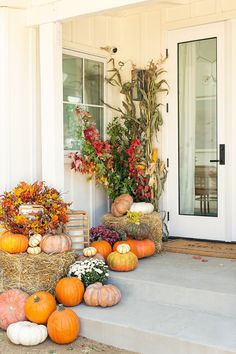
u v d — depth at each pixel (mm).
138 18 6141
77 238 4906
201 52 5746
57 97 5000
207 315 3885
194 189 5867
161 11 5957
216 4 5547
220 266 4699
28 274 4273
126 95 6129
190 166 5895
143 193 5848
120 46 6281
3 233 4473
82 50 5875
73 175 5801
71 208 5773
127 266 4566
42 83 5035
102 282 4316
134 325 3674
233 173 5543
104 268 4371
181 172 5957
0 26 5094
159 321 3756
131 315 3902
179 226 5957
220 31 5566
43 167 5066
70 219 4906
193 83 5828
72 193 5785
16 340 3779
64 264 4367
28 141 5336
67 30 5684
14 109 5195
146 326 3650
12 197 4629
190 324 3684
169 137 6000
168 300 4164
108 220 5398
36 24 5105
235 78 5500
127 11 6109
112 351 3662
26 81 5297
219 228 5660
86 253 4641
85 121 5840
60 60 5031
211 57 5676
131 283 4348
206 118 5754
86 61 6016
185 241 5809
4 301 4094
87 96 6051
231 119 5535
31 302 3975
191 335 3463
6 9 5090
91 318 3854
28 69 5309
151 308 4066
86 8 4684
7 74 5117
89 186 6012
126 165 5977
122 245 4676
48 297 4023
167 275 4434
